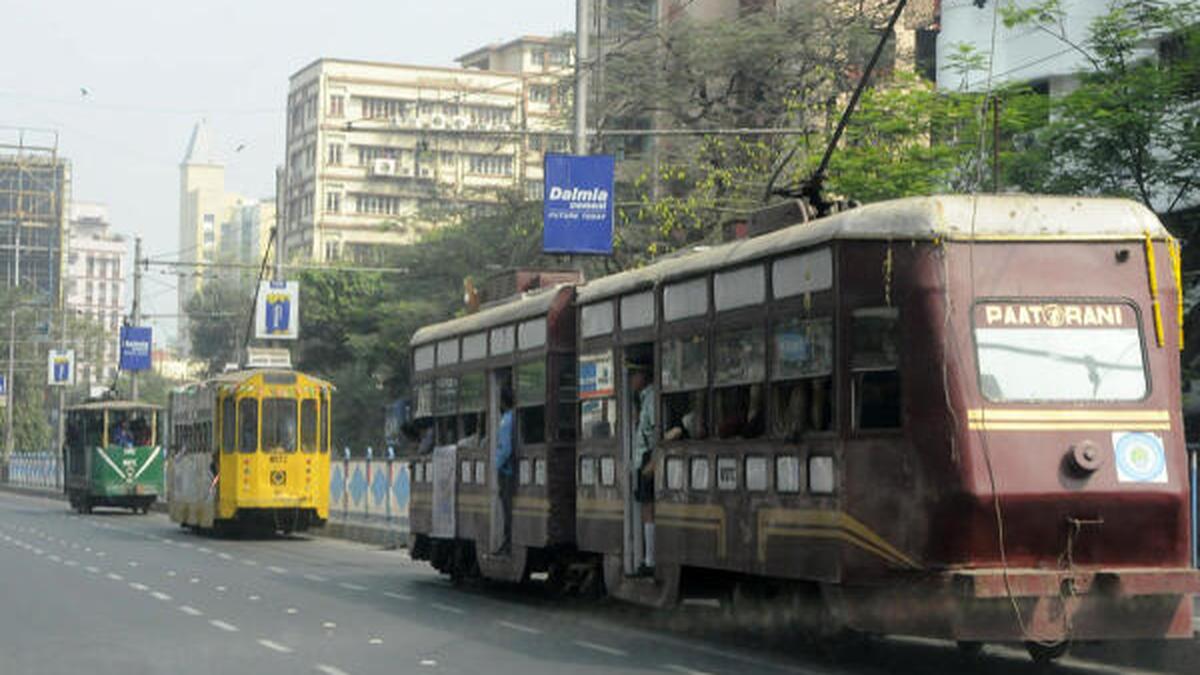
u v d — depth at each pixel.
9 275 157.25
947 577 13.23
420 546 26.66
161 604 22.25
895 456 13.66
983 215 13.77
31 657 16.31
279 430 40.03
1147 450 13.57
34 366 119.50
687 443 17.02
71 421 59.88
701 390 16.78
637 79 54.22
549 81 143.12
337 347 82.50
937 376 13.47
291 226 150.50
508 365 22.44
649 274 18.25
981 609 13.10
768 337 15.43
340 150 144.38
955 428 13.37
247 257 191.00
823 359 14.45
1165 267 13.95
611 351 19.14
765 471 15.41
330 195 144.00
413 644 17.41
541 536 20.91
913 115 30.62
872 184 29.95
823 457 14.42
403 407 37.38
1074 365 13.60
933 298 13.58
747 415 15.80
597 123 54.31
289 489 39.91
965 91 31.14
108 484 54.81
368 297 81.00
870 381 13.95
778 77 53.12
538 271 23.95
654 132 31.80
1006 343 13.56
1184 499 13.59
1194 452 17.97
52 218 159.62
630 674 14.81
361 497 39.81
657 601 17.66
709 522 16.50
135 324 67.81
